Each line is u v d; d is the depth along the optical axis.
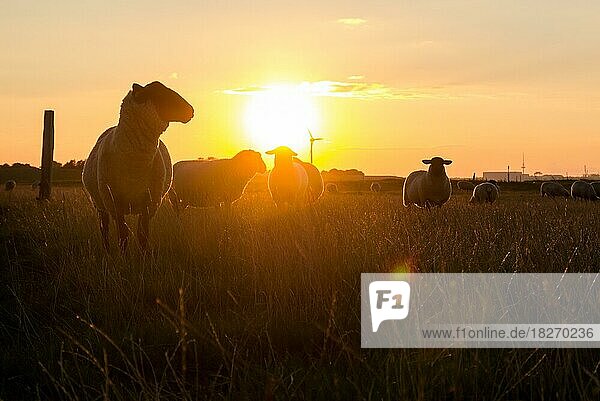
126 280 6.44
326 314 5.29
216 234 8.60
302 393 3.75
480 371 3.98
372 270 6.26
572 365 4.16
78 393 4.18
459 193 62.62
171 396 4.08
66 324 5.52
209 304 6.10
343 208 13.10
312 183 20.61
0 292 6.76
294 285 6.14
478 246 7.02
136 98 8.55
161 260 7.39
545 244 7.09
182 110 8.68
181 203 15.27
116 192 8.88
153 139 8.75
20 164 91.62
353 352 4.05
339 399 3.67
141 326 5.25
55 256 8.38
